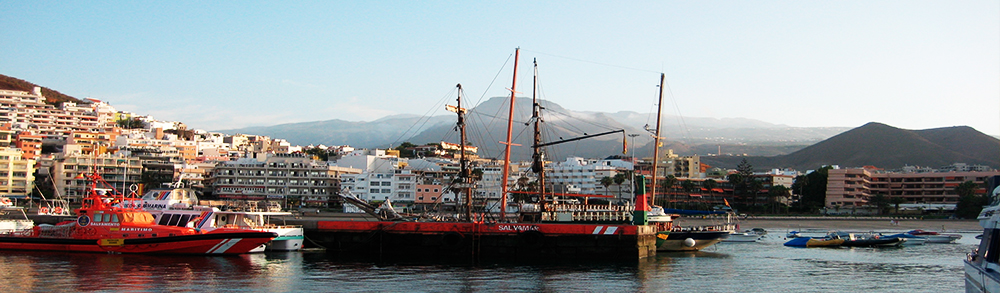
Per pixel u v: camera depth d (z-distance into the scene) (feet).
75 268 222.48
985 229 154.61
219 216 274.57
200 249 255.09
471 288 212.64
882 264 305.94
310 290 202.90
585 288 217.15
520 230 283.59
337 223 298.35
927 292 228.02
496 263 267.80
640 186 297.53
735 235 450.30
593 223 309.83
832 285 238.89
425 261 271.69
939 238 474.08
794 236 480.64
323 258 273.95
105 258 243.81
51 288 192.44
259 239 260.01
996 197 147.13
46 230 264.31
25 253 252.62
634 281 231.91
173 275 216.33
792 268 283.79
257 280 214.48
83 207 261.85
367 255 288.30
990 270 145.38
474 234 285.64
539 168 351.87
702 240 344.28
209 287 200.85
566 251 282.15
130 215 256.11
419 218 326.85
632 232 280.72
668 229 341.21
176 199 292.20
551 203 350.02
